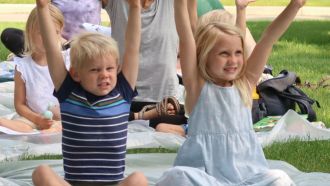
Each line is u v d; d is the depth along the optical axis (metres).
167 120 16.66
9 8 49.81
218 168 12.02
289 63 27.92
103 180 11.75
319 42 34.69
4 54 28.66
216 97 12.18
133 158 14.12
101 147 11.74
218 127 12.12
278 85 17.72
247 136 12.27
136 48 12.05
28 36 16.27
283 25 12.27
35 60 16.45
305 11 49.41
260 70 12.48
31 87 16.30
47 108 16.33
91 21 20.39
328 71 26.16
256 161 12.21
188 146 12.18
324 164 14.45
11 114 17.23
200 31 12.20
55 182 10.88
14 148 14.79
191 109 12.27
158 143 15.29
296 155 14.94
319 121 17.89
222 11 13.39
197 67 12.24
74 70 11.74
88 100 11.72
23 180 12.77
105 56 11.59
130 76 12.02
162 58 17.34
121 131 11.88
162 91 17.42
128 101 12.02
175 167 11.53
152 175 13.18
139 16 11.99
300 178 12.97
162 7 17.36
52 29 11.76
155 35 17.28
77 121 11.69
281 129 16.17
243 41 12.24
